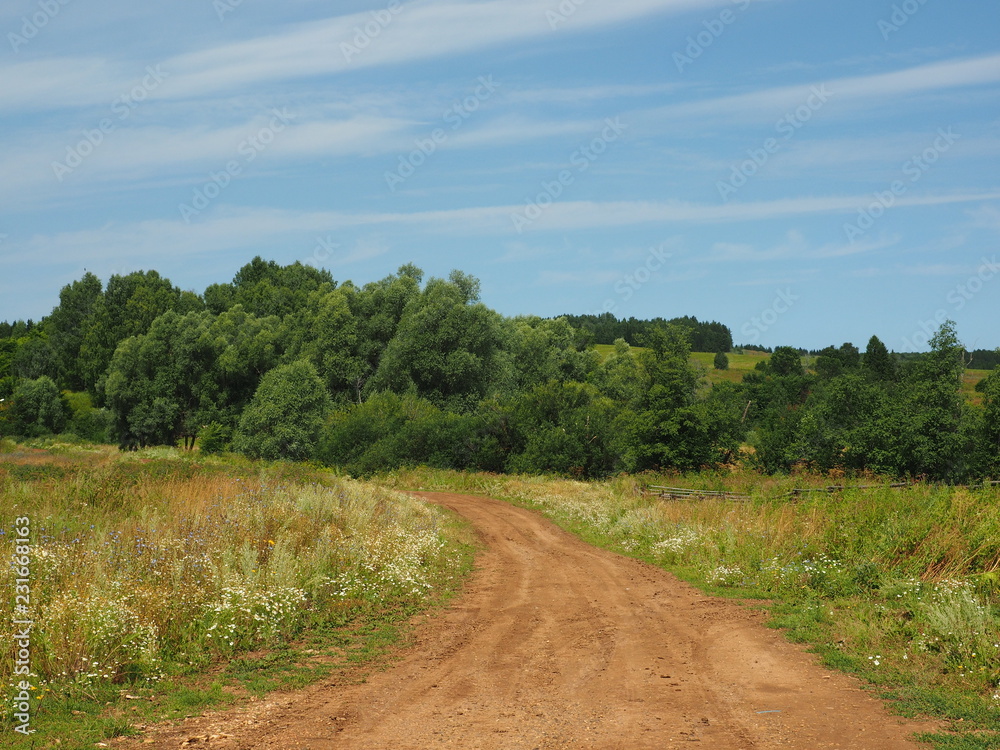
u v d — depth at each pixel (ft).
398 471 159.74
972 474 122.93
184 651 27.91
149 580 31.53
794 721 21.86
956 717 21.72
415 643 32.71
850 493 55.36
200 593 31.45
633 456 147.74
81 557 32.68
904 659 27.14
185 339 256.11
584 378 261.65
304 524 48.39
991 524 41.01
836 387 139.23
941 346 128.06
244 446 199.52
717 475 127.65
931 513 44.19
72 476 61.16
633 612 39.73
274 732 20.84
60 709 21.70
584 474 153.99
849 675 26.40
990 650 25.96
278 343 265.75
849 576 40.37
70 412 285.43
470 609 41.19
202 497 56.29
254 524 45.29
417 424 169.99
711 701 24.06
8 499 50.37
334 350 241.35
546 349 259.80
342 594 39.04
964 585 34.42
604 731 21.22
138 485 61.21
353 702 23.93
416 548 53.57
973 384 142.72
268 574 35.70
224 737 20.29
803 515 53.72
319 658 29.63
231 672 26.89
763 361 293.84
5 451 133.49
